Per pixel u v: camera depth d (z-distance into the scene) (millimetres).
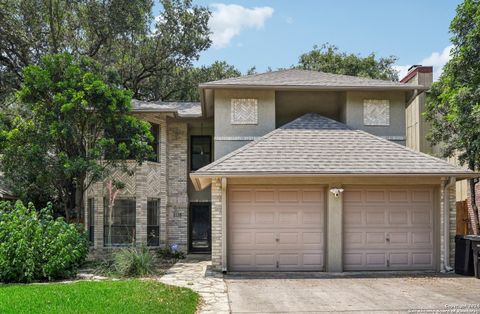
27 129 17141
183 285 12750
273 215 15805
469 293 11836
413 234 15938
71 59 17984
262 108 18953
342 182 15516
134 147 18031
